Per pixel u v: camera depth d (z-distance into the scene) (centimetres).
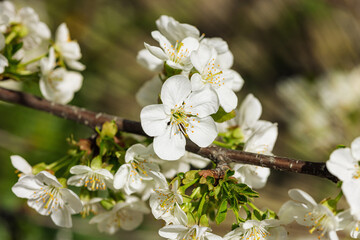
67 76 43
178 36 38
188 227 35
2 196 49
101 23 72
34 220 49
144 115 36
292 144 72
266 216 36
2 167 49
